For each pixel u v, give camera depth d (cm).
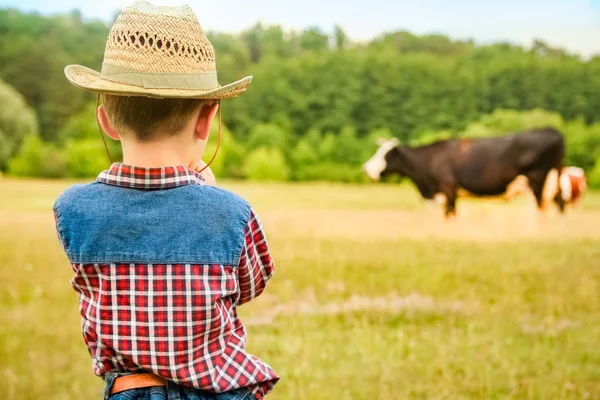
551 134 1538
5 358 479
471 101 5878
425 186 1619
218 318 182
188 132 190
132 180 187
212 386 179
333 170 5666
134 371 183
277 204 2067
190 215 185
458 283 738
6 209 1709
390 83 6103
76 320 594
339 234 1195
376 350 496
